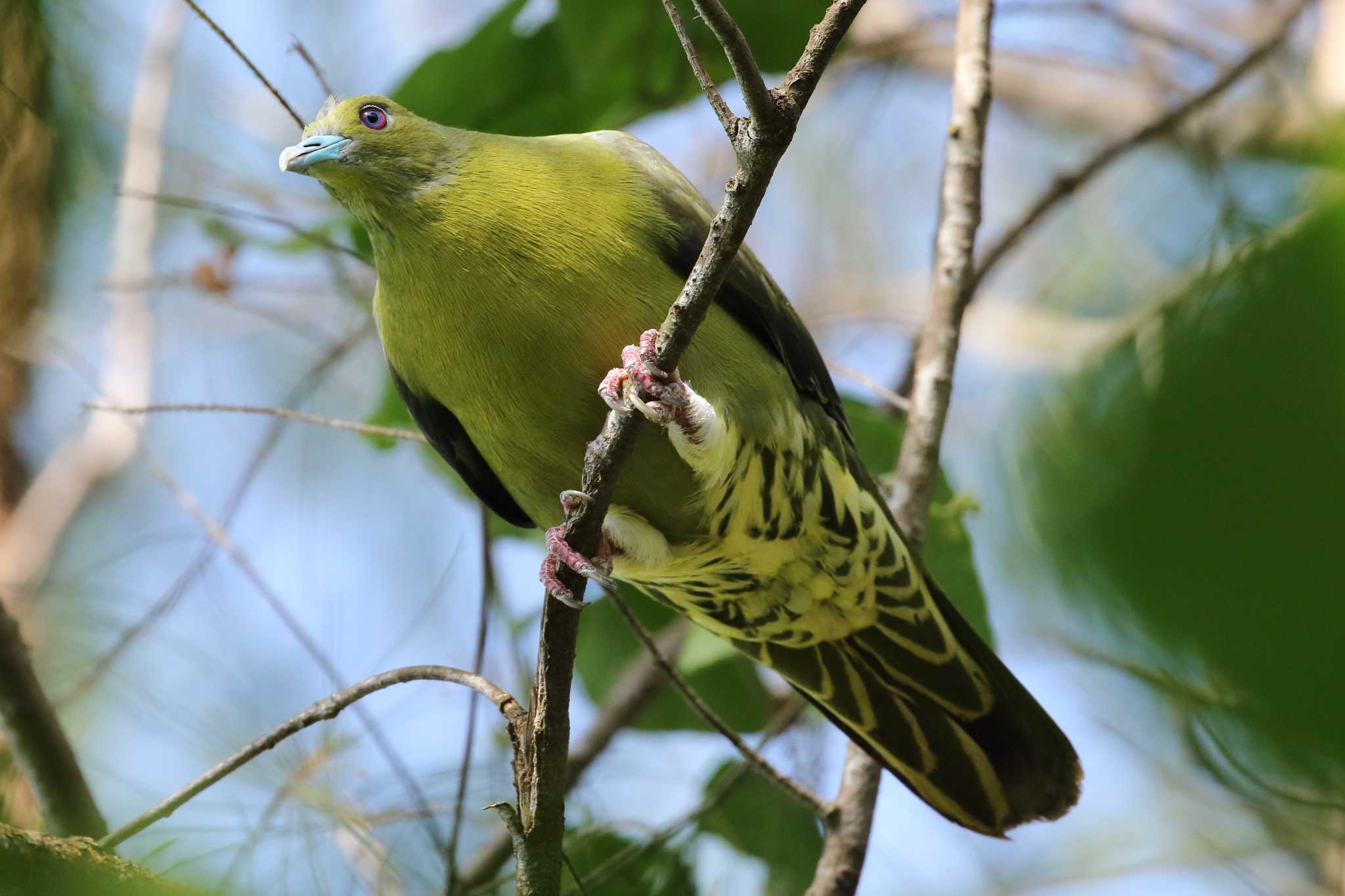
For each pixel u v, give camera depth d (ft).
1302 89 35.27
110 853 18.90
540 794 20.26
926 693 29.91
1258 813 19.95
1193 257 20.47
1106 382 9.95
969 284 30.63
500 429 25.84
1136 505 9.27
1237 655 8.88
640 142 26.73
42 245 33.04
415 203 24.85
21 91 29.40
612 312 24.35
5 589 33.30
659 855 30.71
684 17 33.22
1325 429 8.70
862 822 27.30
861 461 28.55
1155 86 44.98
